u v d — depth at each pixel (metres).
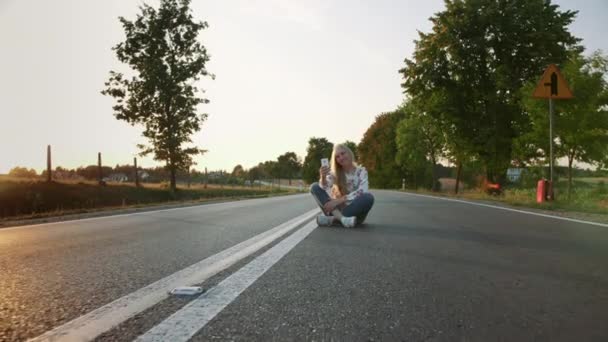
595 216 8.19
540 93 11.28
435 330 1.71
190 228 6.20
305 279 2.64
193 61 33.41
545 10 23.56
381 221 6.87
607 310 2.02
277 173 134.12
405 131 45.44
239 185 63.53
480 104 25.62
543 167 22.64
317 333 1.66
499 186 22.77
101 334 1.60
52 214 10.81
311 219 7.49
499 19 23.53
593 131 17.09
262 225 6.58
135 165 30.72
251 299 2.15
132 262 3.27
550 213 9.00
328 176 6.10
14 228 6.88
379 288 2.42
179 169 32.84
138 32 32.62
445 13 25.11
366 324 1.78
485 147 24.19
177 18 33.00
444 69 24.86
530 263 3.26
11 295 2.22
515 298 2.23
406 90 25.83
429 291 2.36
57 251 3.93
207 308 1.97
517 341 1.60
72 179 28.56
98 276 2.73
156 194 28.89
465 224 6.48
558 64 22.39
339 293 2.30
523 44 23.72
